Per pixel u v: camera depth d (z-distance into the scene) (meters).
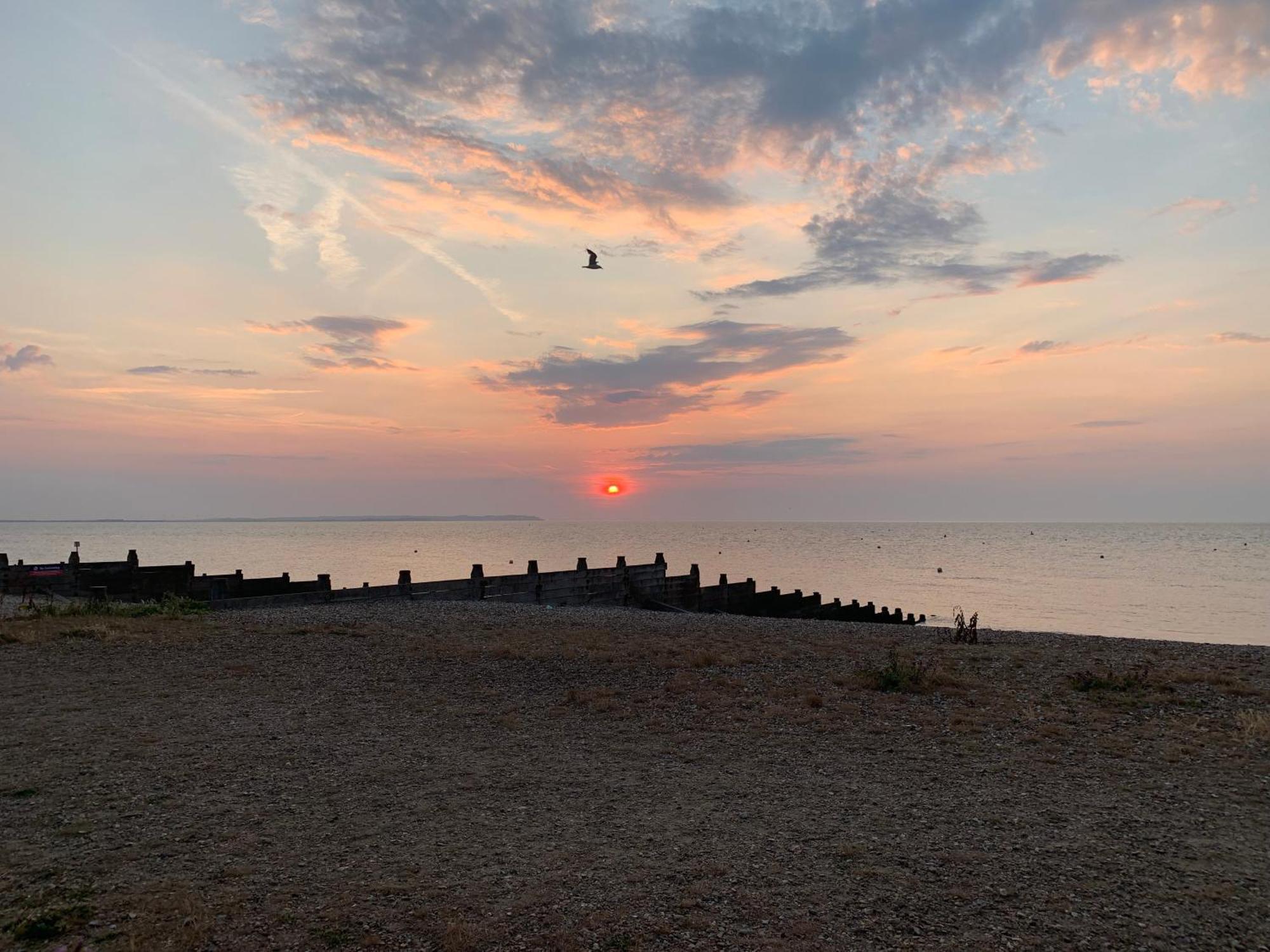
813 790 8.77
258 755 9.70
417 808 8.01
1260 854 6.95
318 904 5.83
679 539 168.62
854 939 5.42
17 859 6.47
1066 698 13.27
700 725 11.60
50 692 12.76
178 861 6.54
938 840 7.25
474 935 5.37
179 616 22.38
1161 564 86.75
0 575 27.61
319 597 26.61
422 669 15.31
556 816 7.84
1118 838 7.33
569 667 15.66
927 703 12.98
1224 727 11.52
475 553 102.94
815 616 42.44
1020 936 5.46
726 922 5.65
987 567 84.69
